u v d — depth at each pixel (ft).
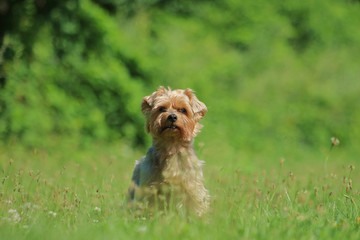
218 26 73.20
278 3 81.30
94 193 23.45
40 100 48.60
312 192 24.57
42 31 51.47
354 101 67.26
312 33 79.82
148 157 23.86
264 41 72.38
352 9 88.07
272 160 48.14
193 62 62.18
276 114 62.75
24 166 31.53
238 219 19.51
